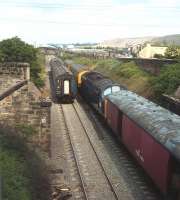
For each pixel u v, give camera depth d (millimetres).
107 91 35625
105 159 24625
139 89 49062
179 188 14562
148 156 18891
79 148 27062
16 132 23594
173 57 68625
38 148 25078
